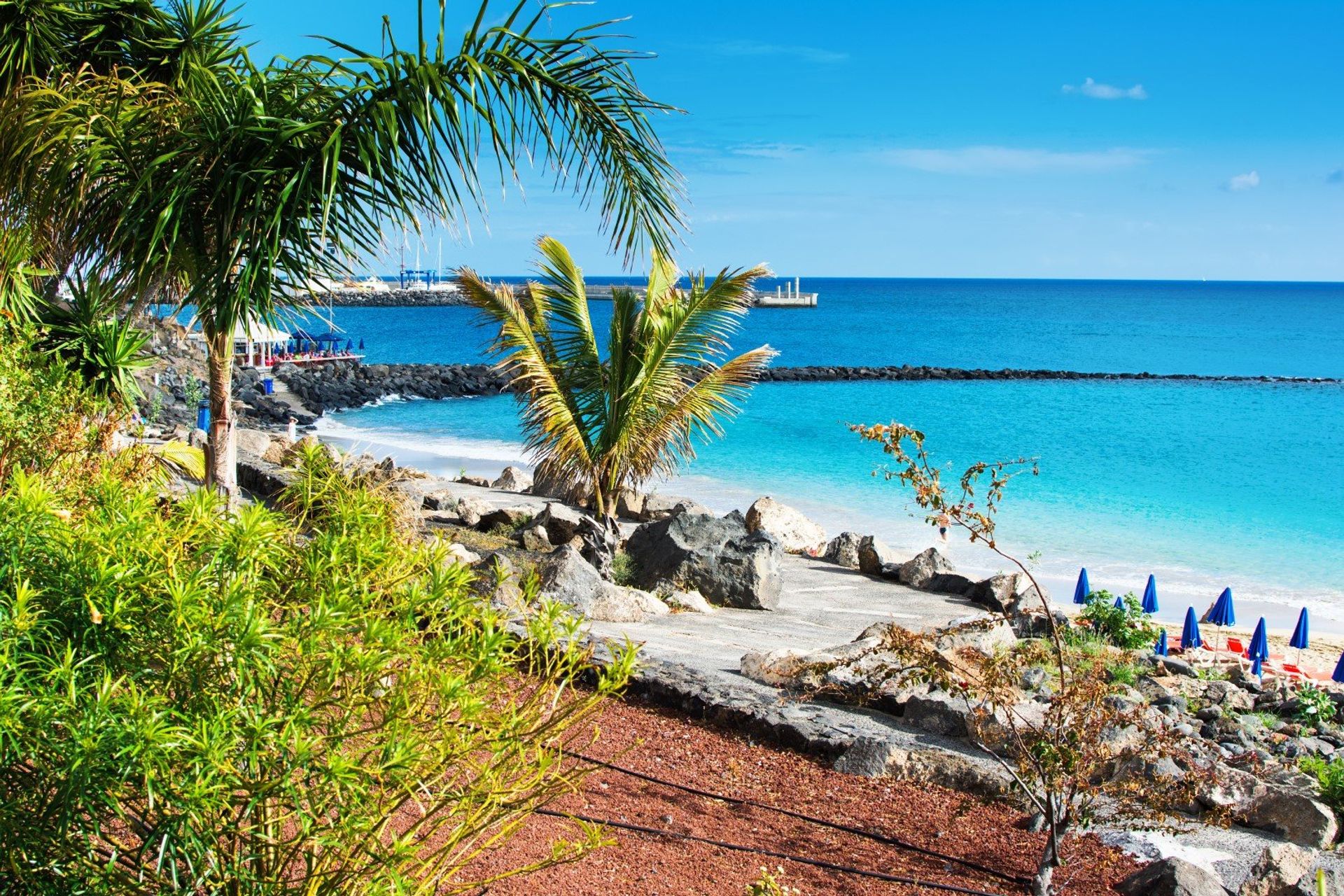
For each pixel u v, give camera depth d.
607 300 135.62
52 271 9.32
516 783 2.83
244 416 39.41
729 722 6.02
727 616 11.45
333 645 2.30
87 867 2.21
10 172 7.01
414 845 2.54
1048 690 7.04
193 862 2.21
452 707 2.51
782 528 17.92
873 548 16.02
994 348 90.44
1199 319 143.25
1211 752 6.37
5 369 5.63
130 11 7.56
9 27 7.28
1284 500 26.00
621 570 12.73
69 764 1.96
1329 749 8.12
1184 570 19.17
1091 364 76.56
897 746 5.50
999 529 22.30
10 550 2.23
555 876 3.86
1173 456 33.06
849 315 148.38
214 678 2.19
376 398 49.84
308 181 6.41
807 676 6.65
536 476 16.88
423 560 2.77
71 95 6.93
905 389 56.16
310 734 2.30
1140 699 8.04
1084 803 4.38
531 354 15.50
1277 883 4.08
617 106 6.99
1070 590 17.53
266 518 2.45
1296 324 132.12
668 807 4.78
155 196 6.22
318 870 2.45
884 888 4.15
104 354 9.45
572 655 2.94
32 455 5.27
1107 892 4.23
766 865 4.24
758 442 34.62
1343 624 16.16
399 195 6.49
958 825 4.83
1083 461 31.86
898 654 4.93
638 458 16.16
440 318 132.50
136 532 2.32
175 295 7.34
